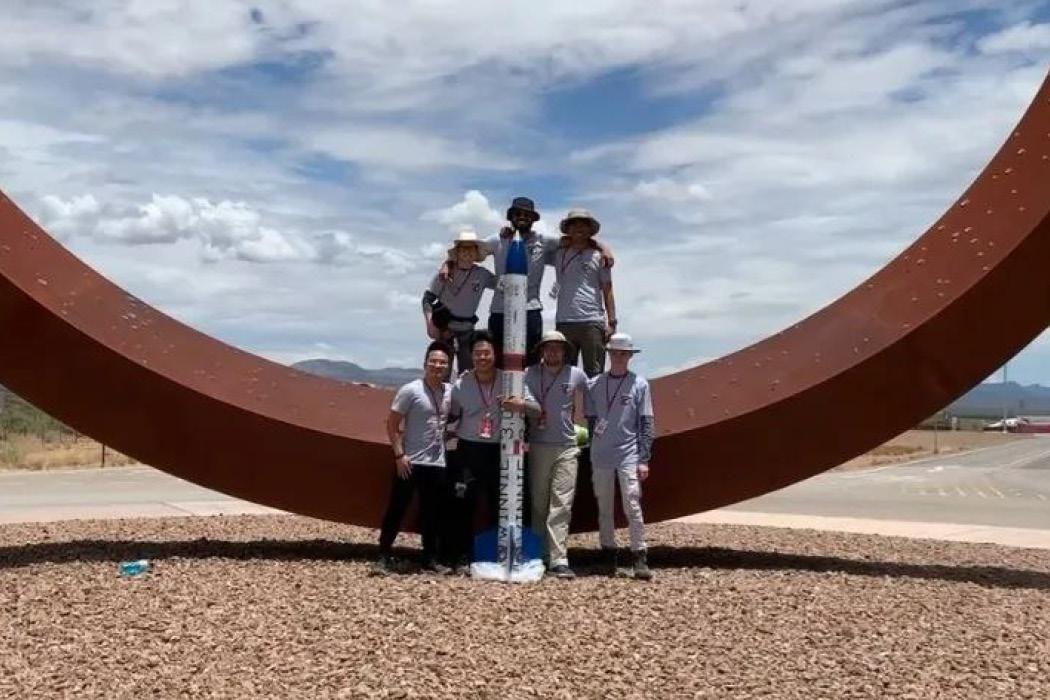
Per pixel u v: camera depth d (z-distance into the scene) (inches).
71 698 159.8
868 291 277.3
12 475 823.1
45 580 243.8
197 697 160.6
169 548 299.0
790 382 273.7
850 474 1070.4
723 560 298.0
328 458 284.5
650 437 264.1
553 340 267.0
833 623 210.5
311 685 165.9
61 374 270.4
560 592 237.6
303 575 253.8
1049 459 1534.2
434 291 289.7
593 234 284.4
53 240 273.1
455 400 274.1
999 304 253.9
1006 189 259.1
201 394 274.2
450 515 276.1
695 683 169.6
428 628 199.8
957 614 222.4
